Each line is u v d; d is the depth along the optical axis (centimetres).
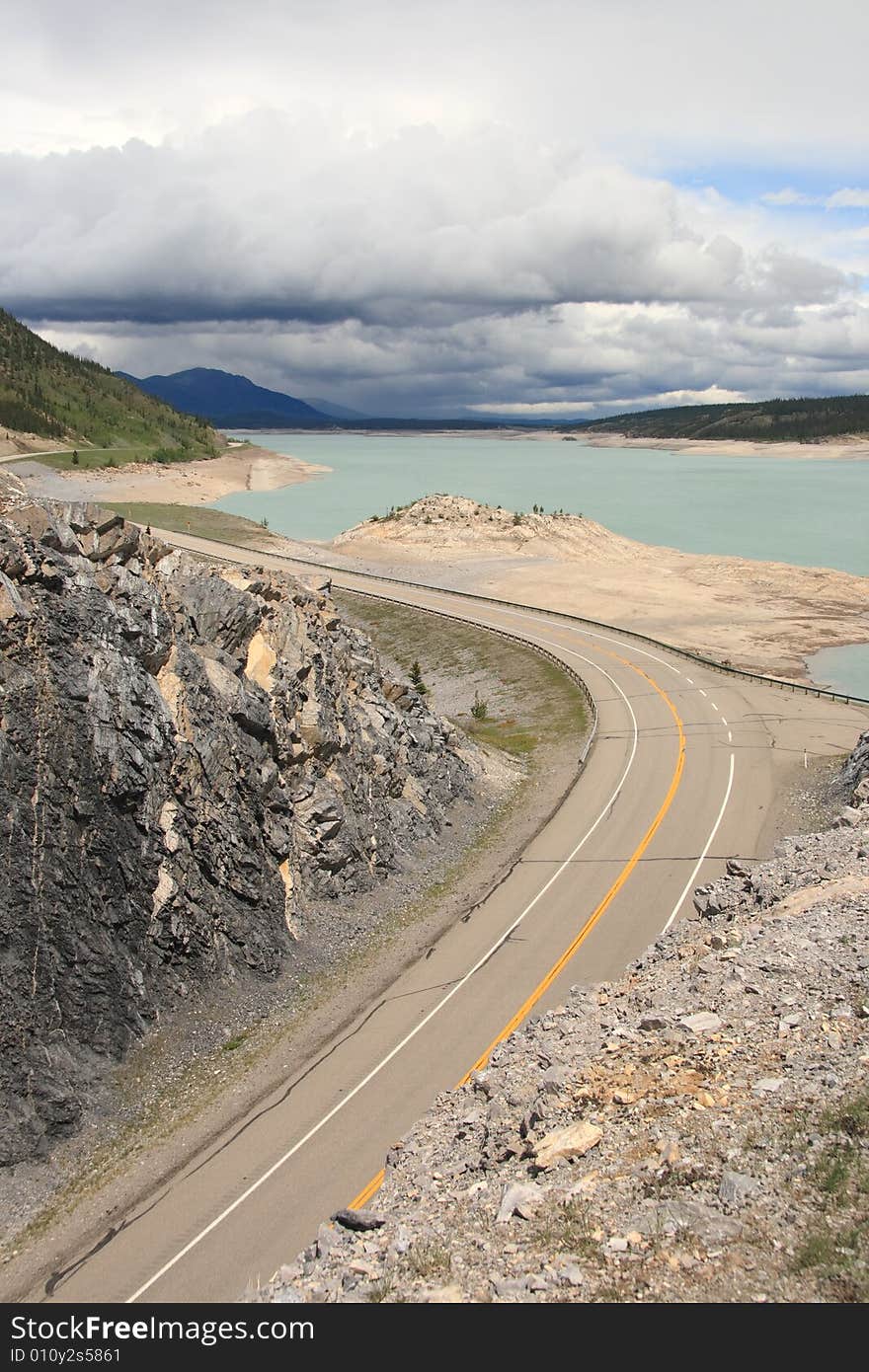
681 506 19588
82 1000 2245
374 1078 2306
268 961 2759
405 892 3422
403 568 11956
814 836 2859
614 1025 1881
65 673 2508
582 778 4750
